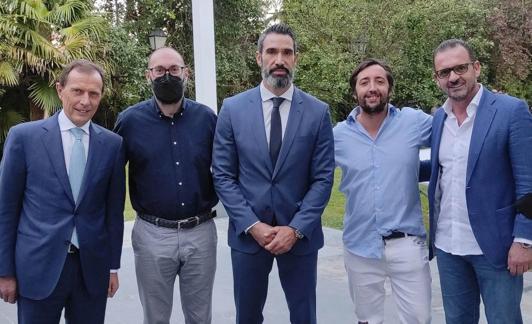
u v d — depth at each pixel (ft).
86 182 8.30
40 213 8.13
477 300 9.24
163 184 9.67
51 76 37.29
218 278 15.60
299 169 9.18
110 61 43.80
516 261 8.19
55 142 8.23
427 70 45.29
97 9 46.52
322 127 9.32
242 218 8.97
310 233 9.08
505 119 8.20
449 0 44.86
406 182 9.47
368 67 9.47
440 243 9.09
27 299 8.25
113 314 13.04
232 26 52.65
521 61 51.72
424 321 9.58
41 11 37.40
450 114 8.79
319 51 44.42
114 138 8.79
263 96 9.36
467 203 8.52
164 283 9.91
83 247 8.31
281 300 13.76
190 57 51.78
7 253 8.16
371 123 9.71
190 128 9.87
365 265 9.93
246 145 9.16
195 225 9.94
